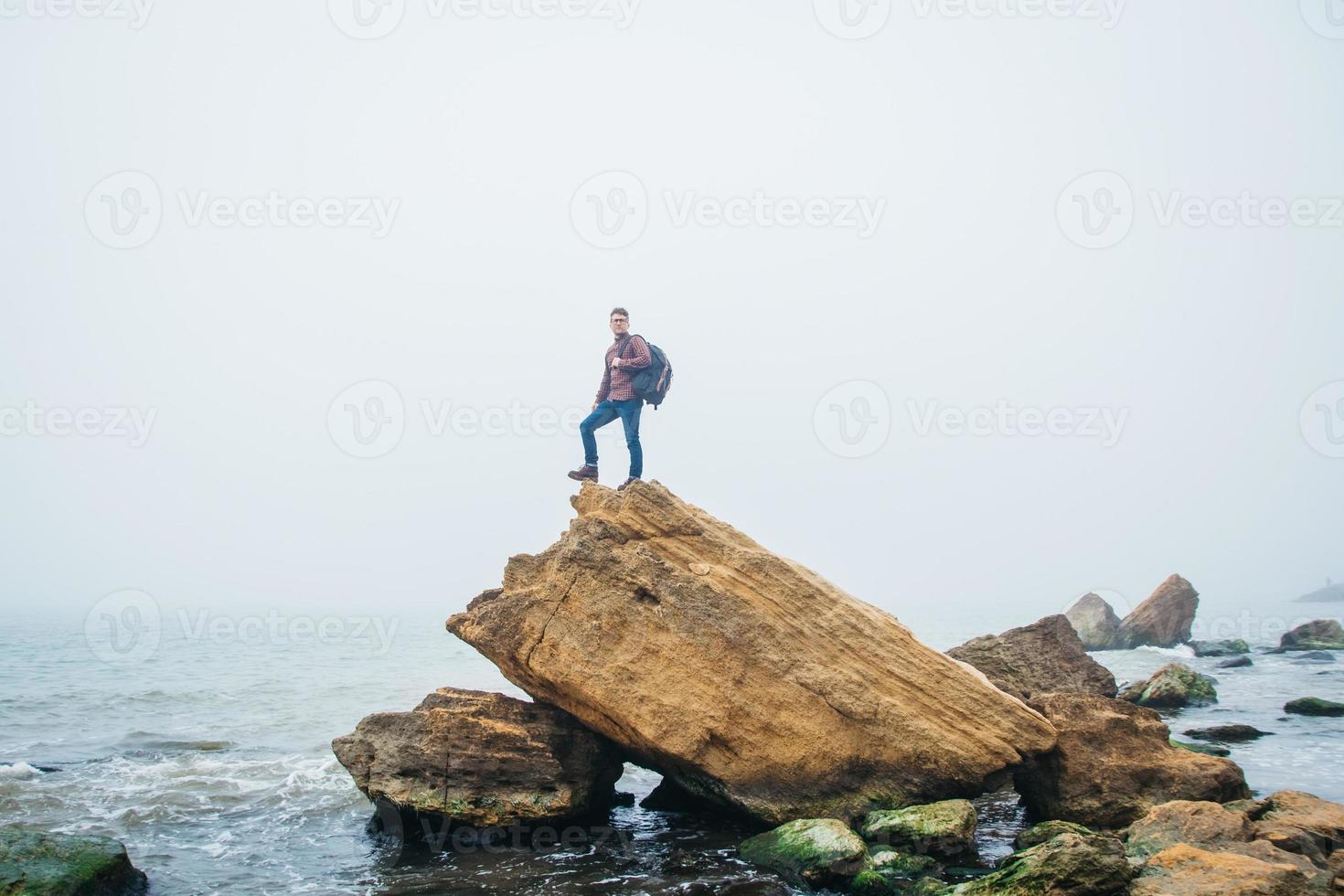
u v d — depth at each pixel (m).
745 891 12.41
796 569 15.60
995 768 14.80
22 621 120.88
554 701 16.23
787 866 13.03
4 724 27.70
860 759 14.97
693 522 15.86
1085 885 10.53
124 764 21.72
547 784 15.16
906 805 14.75
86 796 18.61
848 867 12.50
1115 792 14.89
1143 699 29.34
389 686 37.25
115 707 31.17
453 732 15.30
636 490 16.03
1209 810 12.67
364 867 14.09
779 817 14.92
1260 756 20.31
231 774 20.56
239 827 16.44
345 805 17.86
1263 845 11.62
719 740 15.17
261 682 38.56
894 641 15.24
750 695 15.12
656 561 15.54
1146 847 12.29
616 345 17.69
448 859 14.31
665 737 15.09
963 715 14.91
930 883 11.88
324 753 23.20
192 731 26.38
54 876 11.90
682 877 13.09
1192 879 10.45
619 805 17.39
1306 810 13.62
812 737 14.99
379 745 15.95
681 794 17.33
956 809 13.90
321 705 31.73
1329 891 10.40
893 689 15.05
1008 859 11.48
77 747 24.03
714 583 15.38
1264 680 36.31
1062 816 15.02
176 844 15.45
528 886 12.87
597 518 15.95
